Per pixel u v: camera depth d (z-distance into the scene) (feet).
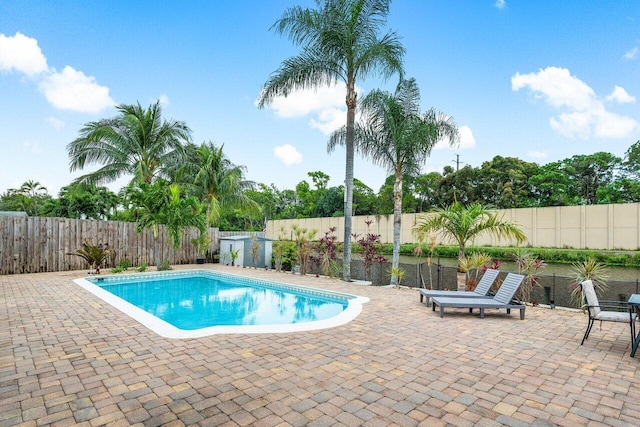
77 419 9.12
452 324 19.66
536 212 63.10
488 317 21.52
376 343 16.02
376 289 32.86
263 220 135.74
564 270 49.37
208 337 16.62
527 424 9.18
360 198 119.44
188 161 62.85
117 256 48.21
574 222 59.36
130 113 55.77
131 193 44.60
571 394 10.96
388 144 38.22
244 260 54.70
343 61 38.63
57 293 28.02
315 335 17.20
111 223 47.85
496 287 28.55
